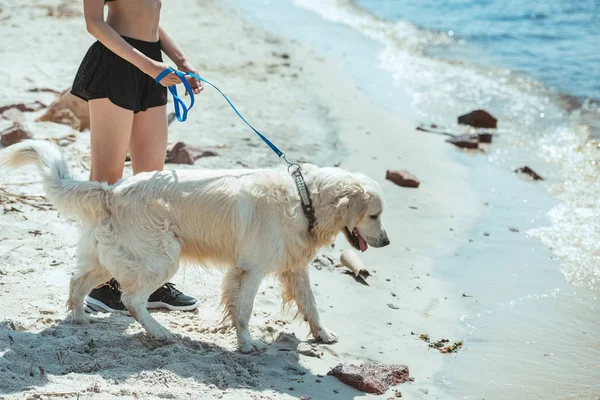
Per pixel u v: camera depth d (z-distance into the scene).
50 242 5.86
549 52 15.25
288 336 4.92
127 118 4.89
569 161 9.19
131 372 4.18
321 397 4.20
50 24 14.84
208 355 4.48
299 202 4.62
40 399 3.75
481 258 6.48
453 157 9.20
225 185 4.57
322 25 18.17
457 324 5.35
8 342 4.33
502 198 7.92
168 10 18.11
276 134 9.30
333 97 11.44
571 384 4.59
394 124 10.34
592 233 7.02
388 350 4.92
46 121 8.83
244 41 14.89
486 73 13.75
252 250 4.57
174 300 5.14
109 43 4.64
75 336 4.47
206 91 11.15
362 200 4.62
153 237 4.48
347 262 6.09
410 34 17.20
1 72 11.03
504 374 4.69
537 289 5.91
